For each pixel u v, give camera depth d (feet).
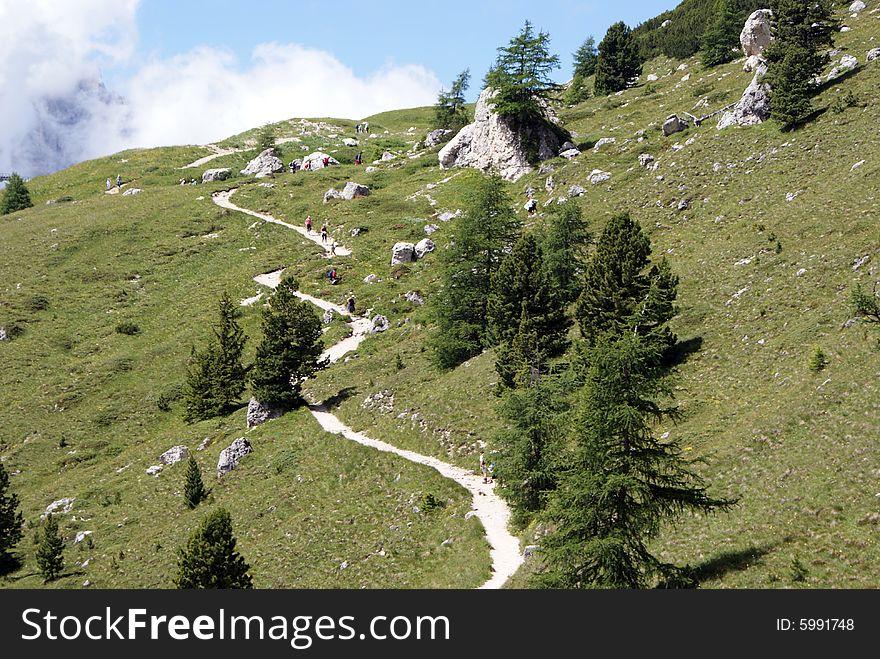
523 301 168.86
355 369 211.20
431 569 108.68
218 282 299.17
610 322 138.72
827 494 84.69
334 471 153.07
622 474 75.41
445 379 177.68
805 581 72.59
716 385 127.13
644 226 216.33
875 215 150.82
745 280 155.43
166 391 230.68
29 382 240.73
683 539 89.20
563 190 272.92
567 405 110.93
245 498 155.74
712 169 226.17
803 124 219.61
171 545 144.56
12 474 199.21
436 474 137.80
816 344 120.57
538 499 111.65
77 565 146.72
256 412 192.24
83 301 292.40
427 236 302.04
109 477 188.44
